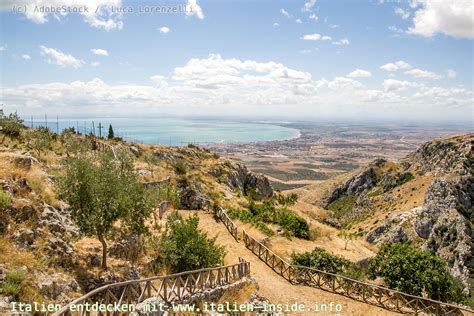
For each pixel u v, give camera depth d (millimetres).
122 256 18984
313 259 28359
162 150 72750
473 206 122812
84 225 16734
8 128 39375
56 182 17469
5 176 17359
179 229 22719
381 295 22812
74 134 60844
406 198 162875
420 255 26156
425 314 21469
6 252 13672
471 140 165000
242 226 37062
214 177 69250
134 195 19109
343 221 177250
